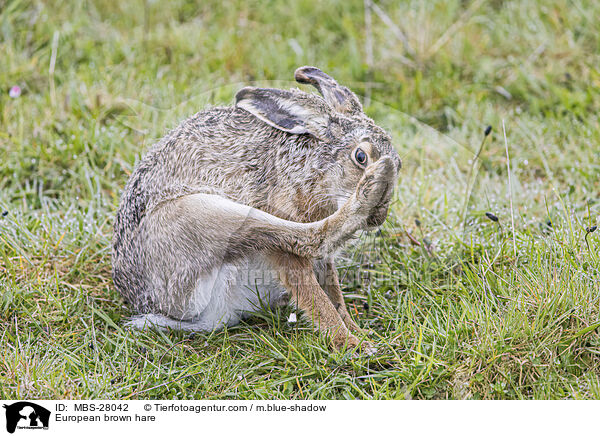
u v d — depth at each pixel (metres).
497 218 8.23
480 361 6.71
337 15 13.48
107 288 8.34
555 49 12.20
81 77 11.38
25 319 7.68
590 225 8.26
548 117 10.91
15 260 8.47
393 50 12.63
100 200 9.48
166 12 13.33
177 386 6.85
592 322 6.90
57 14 12.90
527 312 7.11
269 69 11.91
